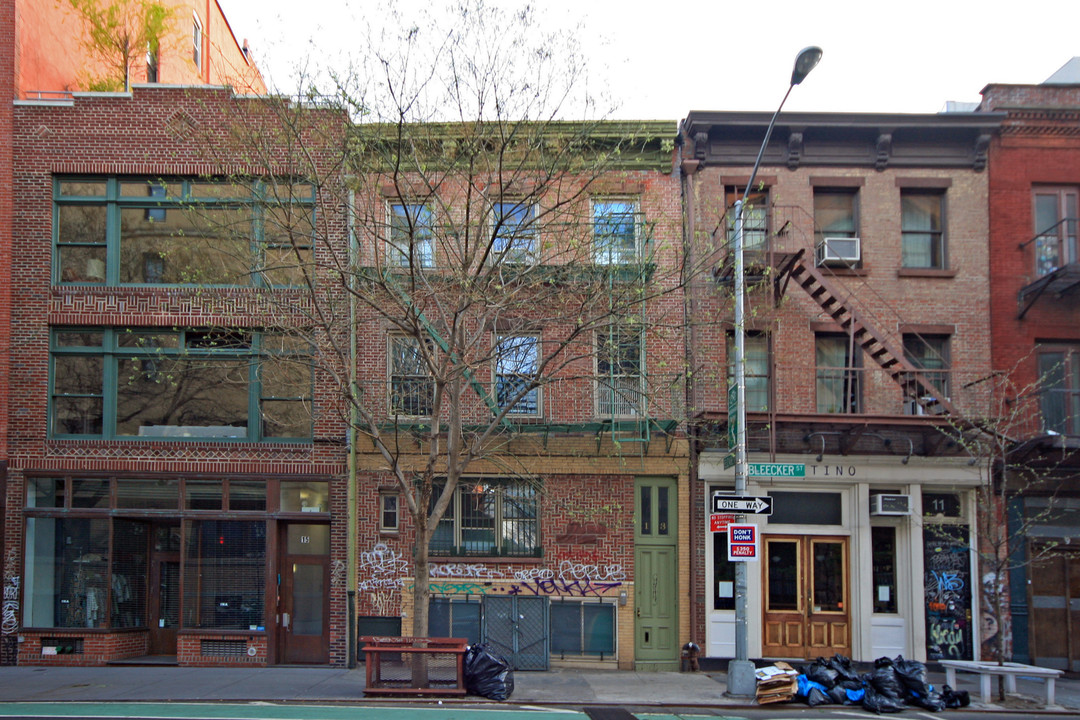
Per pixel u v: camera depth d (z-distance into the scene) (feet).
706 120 60.03
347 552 57.00
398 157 43.32
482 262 43.42
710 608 57.36
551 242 51.21
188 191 58.59
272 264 56.75
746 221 60.13
